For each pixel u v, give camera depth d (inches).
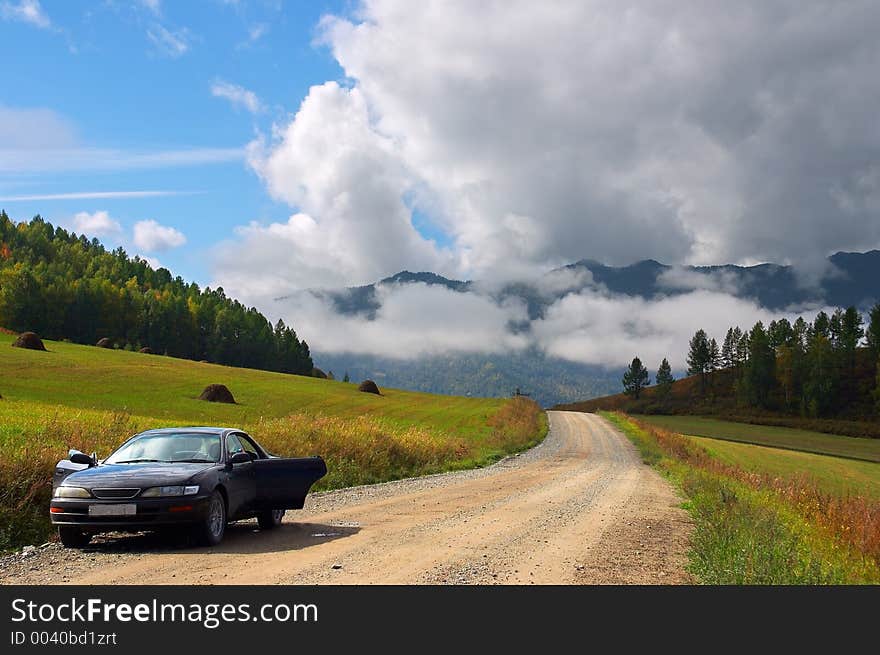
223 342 6875.0
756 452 2866.6
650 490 895.7
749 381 6550.2
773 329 7726.4
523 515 568.4
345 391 3772.1
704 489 762.2
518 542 427.5
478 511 588.1
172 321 6589.6
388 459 1006.4
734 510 501.7
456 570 337.1
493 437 2020.2
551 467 1349.7
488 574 331.6
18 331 5457.7
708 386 7637.8
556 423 3462.1
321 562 350.0
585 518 566.6
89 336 5969.5
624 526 527.2
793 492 749.9
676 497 811.4
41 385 2399.1
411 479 933.8
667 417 6092.5
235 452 452.4
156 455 430.3
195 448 435.2
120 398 2349.9
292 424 946.7
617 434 2906.0
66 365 3026.6
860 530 500.1
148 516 371.2
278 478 461.7
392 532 459.2
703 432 4475.9
